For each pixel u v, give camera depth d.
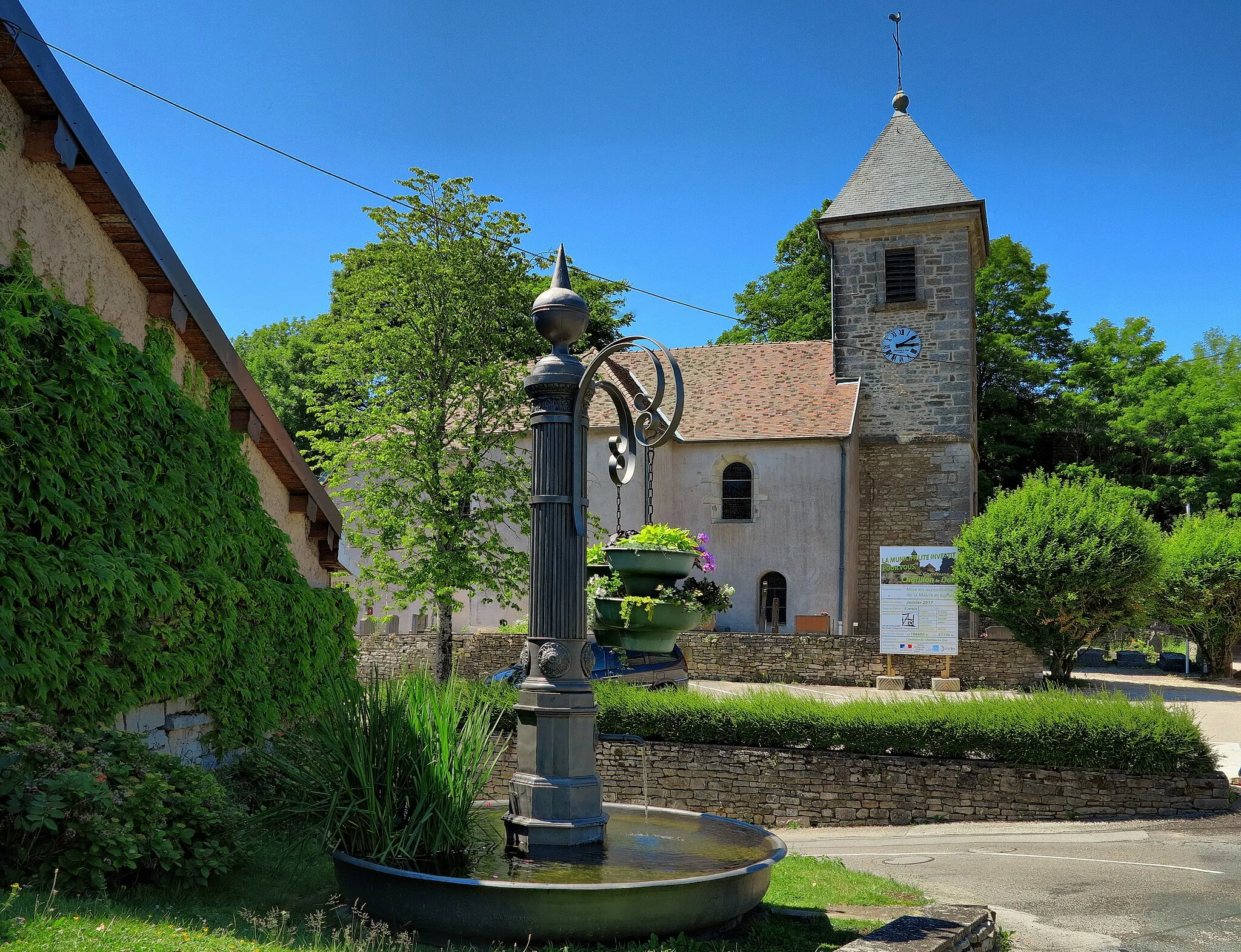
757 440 28.27
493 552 21.50
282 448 10.10
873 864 9.98
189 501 8.10
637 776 13.91
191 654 7.85
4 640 5.88
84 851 5.17
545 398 6.66
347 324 22.17
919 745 13.10
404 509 21.05
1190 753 12.23
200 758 8.27
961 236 29.92
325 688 10.38
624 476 7.32
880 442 30.05
